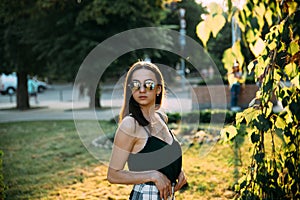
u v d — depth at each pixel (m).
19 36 15.88
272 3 2.07
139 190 2.40
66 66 15.20
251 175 2.53
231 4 1.89
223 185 5.21
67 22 15.09
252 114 2.40
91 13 14.44
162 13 16.02
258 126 2.35
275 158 2.55
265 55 2.18
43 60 17.05
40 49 15.62
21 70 16.81
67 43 15.30
